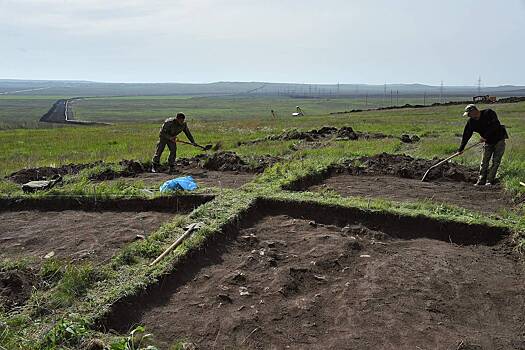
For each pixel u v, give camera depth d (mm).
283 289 5062
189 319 4492
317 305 4805
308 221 7195
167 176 10727
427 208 7324
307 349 4078
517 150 12695
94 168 10773
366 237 6684
